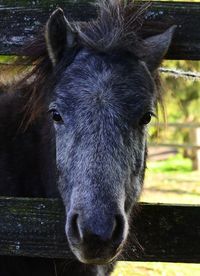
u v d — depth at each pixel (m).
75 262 1.94
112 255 1.61
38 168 1.97
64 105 1.70
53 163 1.87
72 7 1.81
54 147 1.85
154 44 1.78
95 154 1.64
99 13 1.81
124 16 1.82
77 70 1.73
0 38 1.81
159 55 1.78
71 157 1.67
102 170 1.62
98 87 1.69
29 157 1.98
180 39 1.81
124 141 1.68
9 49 1.82
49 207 1.77
